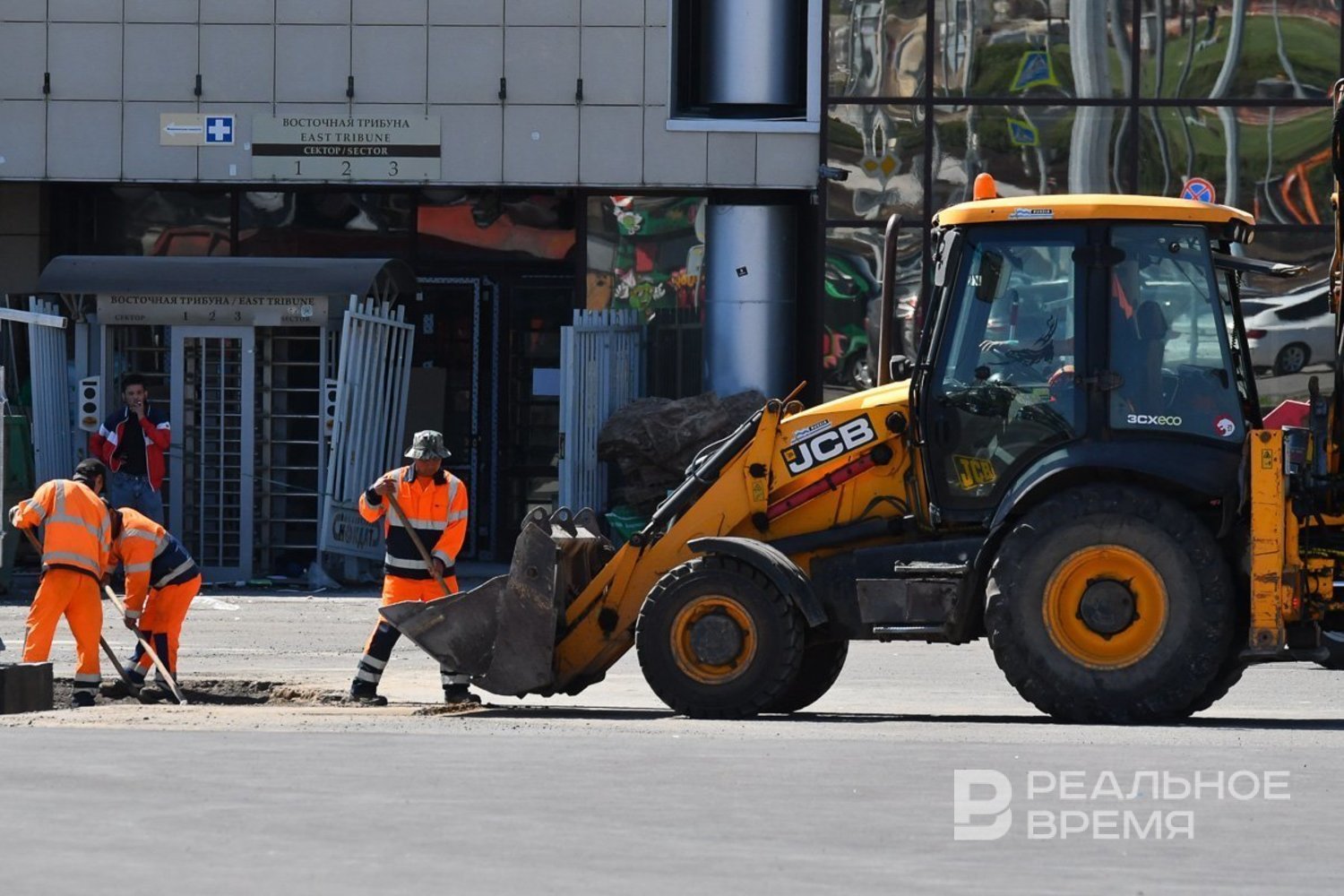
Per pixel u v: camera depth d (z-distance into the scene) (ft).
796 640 122.01
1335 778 87.86
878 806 78.64
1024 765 91.35
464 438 273.54
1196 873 65.87
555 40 256.32
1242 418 120.78
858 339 253.85
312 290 233.96
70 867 64.64
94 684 145.38
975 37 252.83
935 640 123.34
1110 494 117.39
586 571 135.54
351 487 235.81
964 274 124.36
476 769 89.20
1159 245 121.90
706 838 71.31
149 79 257.96
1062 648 117.39
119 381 245.86
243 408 237.25
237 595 228.02
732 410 247.70
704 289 263.29
